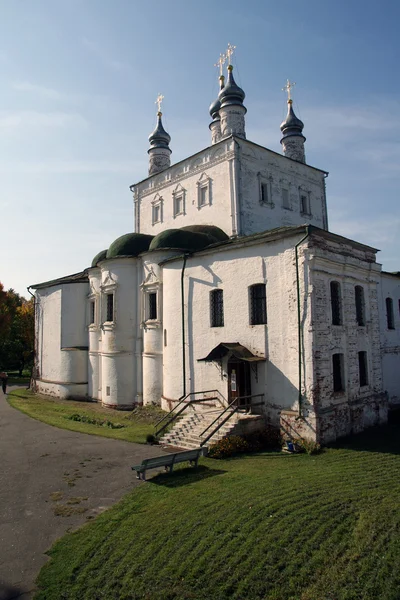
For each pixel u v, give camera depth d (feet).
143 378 84.07
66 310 109.09
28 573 26.99
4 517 34.83
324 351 55.93
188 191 100.32
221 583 25.00
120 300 88.63
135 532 31.12
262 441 55.72
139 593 24.29
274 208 97.09
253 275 62.28
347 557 27.20
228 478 41.73
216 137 111.34
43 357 117.60
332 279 59.82
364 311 67.87
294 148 116.06
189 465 46.78
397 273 92.89
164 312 77.77
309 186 108.47
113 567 27.02
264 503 34.45
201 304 70.44
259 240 61.11
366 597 23.63
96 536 30.94
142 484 41.14
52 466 47.57
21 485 41.81
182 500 36.22
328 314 57.77
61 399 104.94
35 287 122.72
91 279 102.99
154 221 110.22
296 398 55.42
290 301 57.21
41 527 32.99
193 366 71.00
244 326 63.00
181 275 74.02
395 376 85.97
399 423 67.62
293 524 30.89
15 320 169.78
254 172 93.71
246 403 61.31
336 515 32.35
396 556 27.14
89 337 103.65
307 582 25.00
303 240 56.13
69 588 25.22
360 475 41.83
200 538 29.63
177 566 26.63
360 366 65.67
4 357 165.89
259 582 24.98
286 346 57.21
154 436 57.93
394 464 45.80
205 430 53.88
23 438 60.90
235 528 30.68
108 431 64.80
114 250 90.53
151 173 121.08
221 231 90.02
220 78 110.93
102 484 41.63
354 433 59.31
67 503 37.29
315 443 52.11
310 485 38.68
